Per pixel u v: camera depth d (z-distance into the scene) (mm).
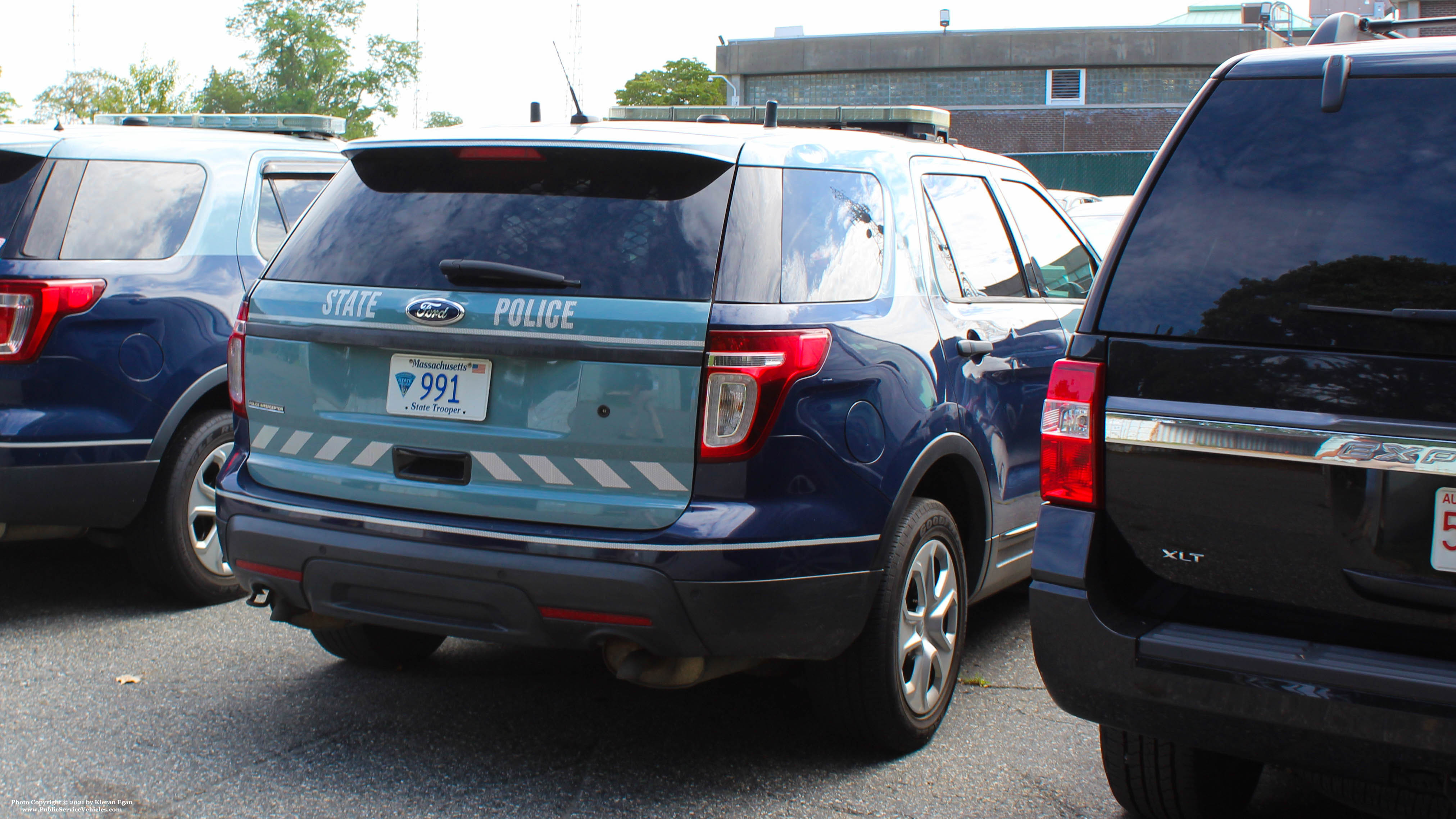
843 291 3361
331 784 3373
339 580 3258
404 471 3252
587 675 4301
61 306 4477
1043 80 39188
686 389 3014
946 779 3463
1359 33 3309
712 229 3133
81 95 73812
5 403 4438
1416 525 2316
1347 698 2336
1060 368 2676
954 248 4020
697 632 3018
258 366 3502
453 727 3793
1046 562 2648
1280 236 2467
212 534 5070
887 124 5633
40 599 5156
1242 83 2582
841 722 3516
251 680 4195
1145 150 35906
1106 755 3086
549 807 3246
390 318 3244
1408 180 2379
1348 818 3248
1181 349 2535
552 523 3086
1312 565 2432
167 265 4848
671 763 3547
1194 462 2516
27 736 3688
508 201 3297
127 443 4660
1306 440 2396
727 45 41219
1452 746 2250
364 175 3557
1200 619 2594
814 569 3129
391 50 86625
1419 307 2314
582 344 3061
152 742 3650
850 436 3234
